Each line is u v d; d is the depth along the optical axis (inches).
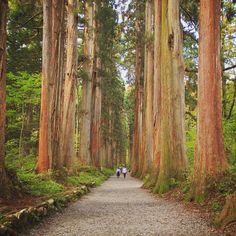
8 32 936.9
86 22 1090.1
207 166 503.5
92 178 1097.4
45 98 722.8
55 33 785.6
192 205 486.0
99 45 1390.3
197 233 320.2
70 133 1009.5
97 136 1717.5
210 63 526.0
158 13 978.7
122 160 3752.5
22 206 386.6
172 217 410.9
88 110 1381.6
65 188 664.4
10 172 467.2
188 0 940.6
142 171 1454.2
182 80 748.6
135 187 954.1
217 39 534.3
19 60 1045.2
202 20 539.8
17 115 1101.7
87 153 1379.2
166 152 724.7
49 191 551.5
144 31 1346.0
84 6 1185.4
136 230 339.0
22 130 1083.3
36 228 339.9
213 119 514.6
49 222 376.2
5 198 414.3
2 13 425.7
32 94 959.6
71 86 1017.5
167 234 319.6
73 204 539.5
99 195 712.4
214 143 508.7
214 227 339.9
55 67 767.1
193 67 1206.3
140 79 1734.7
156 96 959.6
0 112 422.9
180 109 737.6
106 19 1226.6
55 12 794.8
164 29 762.8
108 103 2126.0
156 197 660.1
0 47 422.6
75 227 353.7
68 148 1006.4
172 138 727.1
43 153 710.5
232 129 745.6
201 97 526.9
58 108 771.4
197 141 526.3
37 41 1053.2
